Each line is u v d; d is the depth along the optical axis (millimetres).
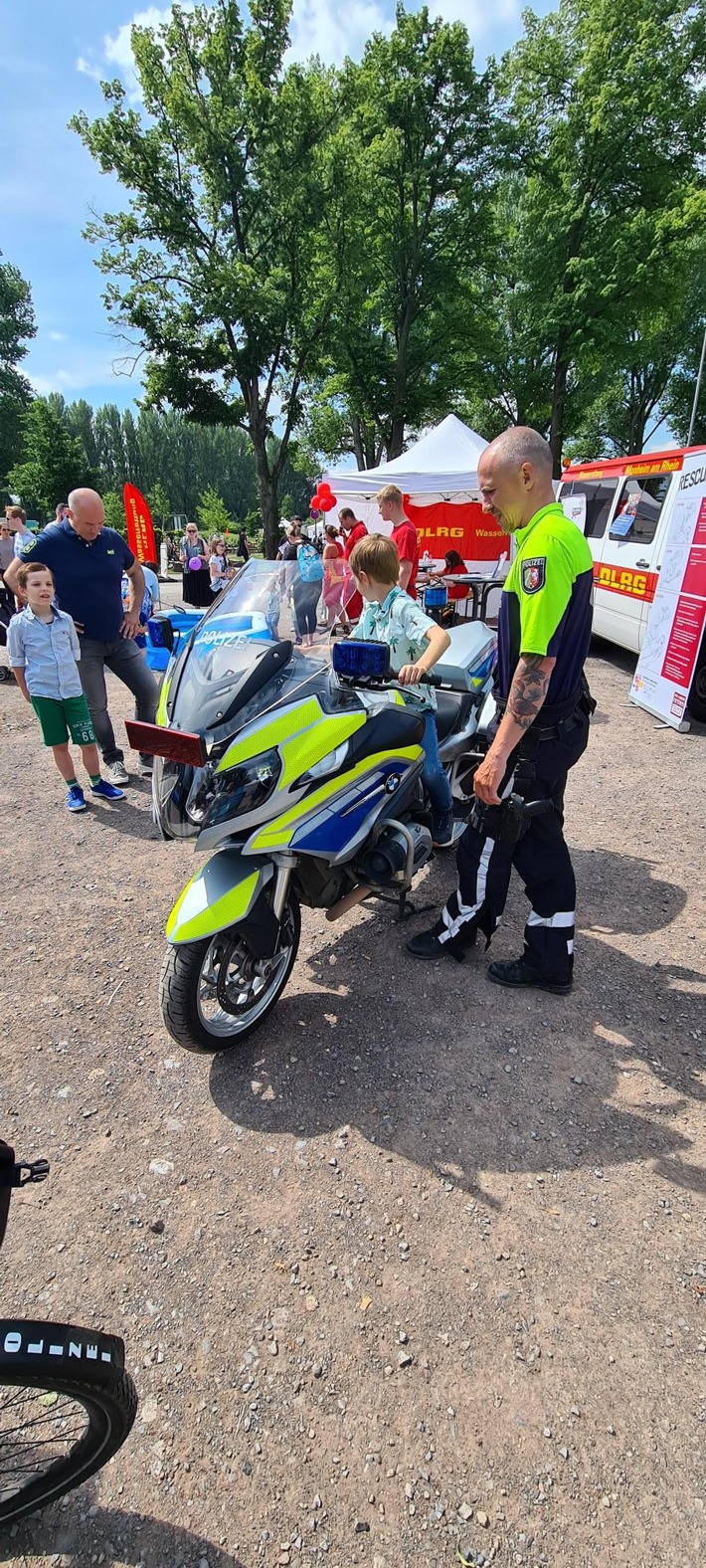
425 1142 2301
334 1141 2316
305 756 2381
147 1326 1812
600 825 4520
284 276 22969
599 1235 2006
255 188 21750
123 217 21109
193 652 2445
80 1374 1225
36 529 16891
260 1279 1915
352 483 12227
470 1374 1689
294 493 105125
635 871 3949
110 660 5359
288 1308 1844
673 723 6316
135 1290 1896
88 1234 2051
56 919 3648
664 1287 1870
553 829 2678
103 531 4926
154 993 3078
